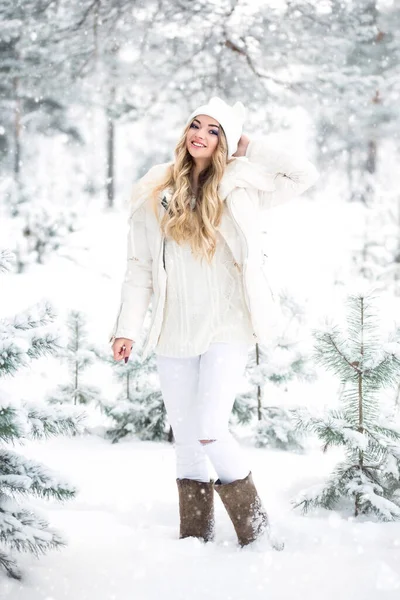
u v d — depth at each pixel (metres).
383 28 17.47
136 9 12.49
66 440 4.98
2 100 22.33
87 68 14.49
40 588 2.57
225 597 2.52
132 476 4.08
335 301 10.50
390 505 3.31
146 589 2.57
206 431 2.95
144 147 30.67
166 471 4.20
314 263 14.82
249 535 3.01
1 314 9.81
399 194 14.27
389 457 3.48
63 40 13.45
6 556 2.67
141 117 14.80
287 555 2.89
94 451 4.68
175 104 14.20
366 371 3.54
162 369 3.13
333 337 3.59
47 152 34.03
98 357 5.38
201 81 13.26
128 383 5.33
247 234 3.01
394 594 2.52
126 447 4.84
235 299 3.04
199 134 3.06
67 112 24.67
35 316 2.85
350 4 13.62
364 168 28.48
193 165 3.15
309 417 3.52
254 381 5.04
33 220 13.32
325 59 13.29
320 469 4.25
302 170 3.12
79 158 33.50
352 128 22.11
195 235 3.00
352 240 16.83
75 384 5.35
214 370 2.98
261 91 13.09
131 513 3.50
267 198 3.21
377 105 20.67
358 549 2.90
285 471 4.20
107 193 29.62
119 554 2.87
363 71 17.25
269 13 12.63
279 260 15.38
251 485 3.04
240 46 12.84
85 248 13.85
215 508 3.57
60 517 3.30
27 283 11.91
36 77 15.09
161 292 3.07
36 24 13.23
